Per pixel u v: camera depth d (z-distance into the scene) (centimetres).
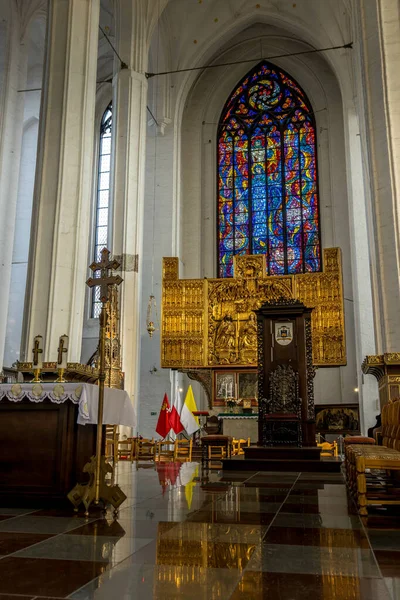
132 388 2189
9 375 2189
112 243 2317
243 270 2359
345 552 466
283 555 456
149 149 2992
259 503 750
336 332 2184
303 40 3144
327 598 346
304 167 3091
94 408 739
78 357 1538
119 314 2239
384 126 1541
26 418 737
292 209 3047
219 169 3209
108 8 2781
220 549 476
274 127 3195
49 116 1652
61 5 1730
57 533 541
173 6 2922
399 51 1583
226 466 1343
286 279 2295
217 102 3275
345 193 2939
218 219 3136
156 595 353
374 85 1585
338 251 2250
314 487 953
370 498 673
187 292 2394
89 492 654
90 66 1731
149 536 528
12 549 473
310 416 1455
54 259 1542
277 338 1498
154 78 2983
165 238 2875
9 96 2388
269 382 1477
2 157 2317
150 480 1045
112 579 387
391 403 1002
